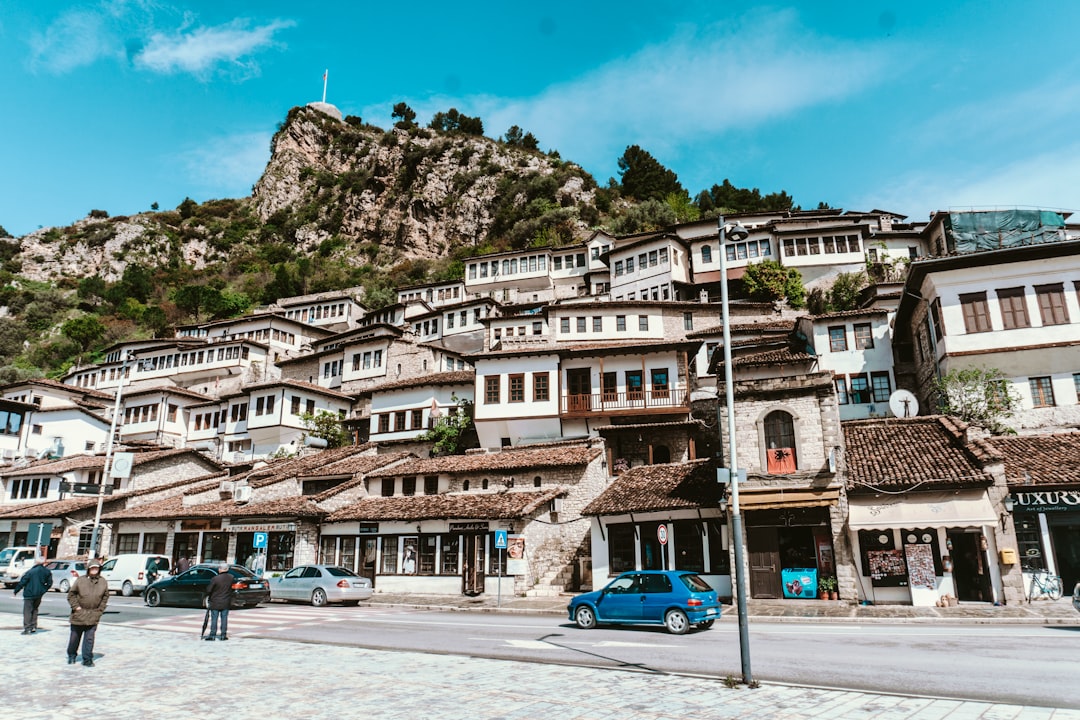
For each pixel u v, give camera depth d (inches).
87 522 1565.0
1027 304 1213.7
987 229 1480.1
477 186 5103.3
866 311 1573.6
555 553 1168.2
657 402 1492.4
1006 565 828.6
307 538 1278.3
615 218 4097.0
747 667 419.8
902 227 2554.1
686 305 1967.3
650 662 510.3
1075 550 868.0
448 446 1604.3
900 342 1579.7
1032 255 1217.4
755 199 4234.7
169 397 2321.6
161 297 4857.3
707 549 993.5
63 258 5433.1
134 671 473.1
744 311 2010.3
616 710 354.9
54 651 560.4
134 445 2014.0
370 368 2240.4
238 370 2706.7
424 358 2101.4
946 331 1252.5
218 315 4266.7
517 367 1594.5
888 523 853.2
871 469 919.7
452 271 4131.4
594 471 1218.6
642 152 4928.6
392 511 1241.4
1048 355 1187.3
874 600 879.1
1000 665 473.4
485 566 1141.1
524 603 1011.3
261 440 2046.0
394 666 491.2
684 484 1074.7
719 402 994.1
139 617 840.9
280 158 6466.5
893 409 1156.5
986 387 1195.9
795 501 896.3
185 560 1184.2
